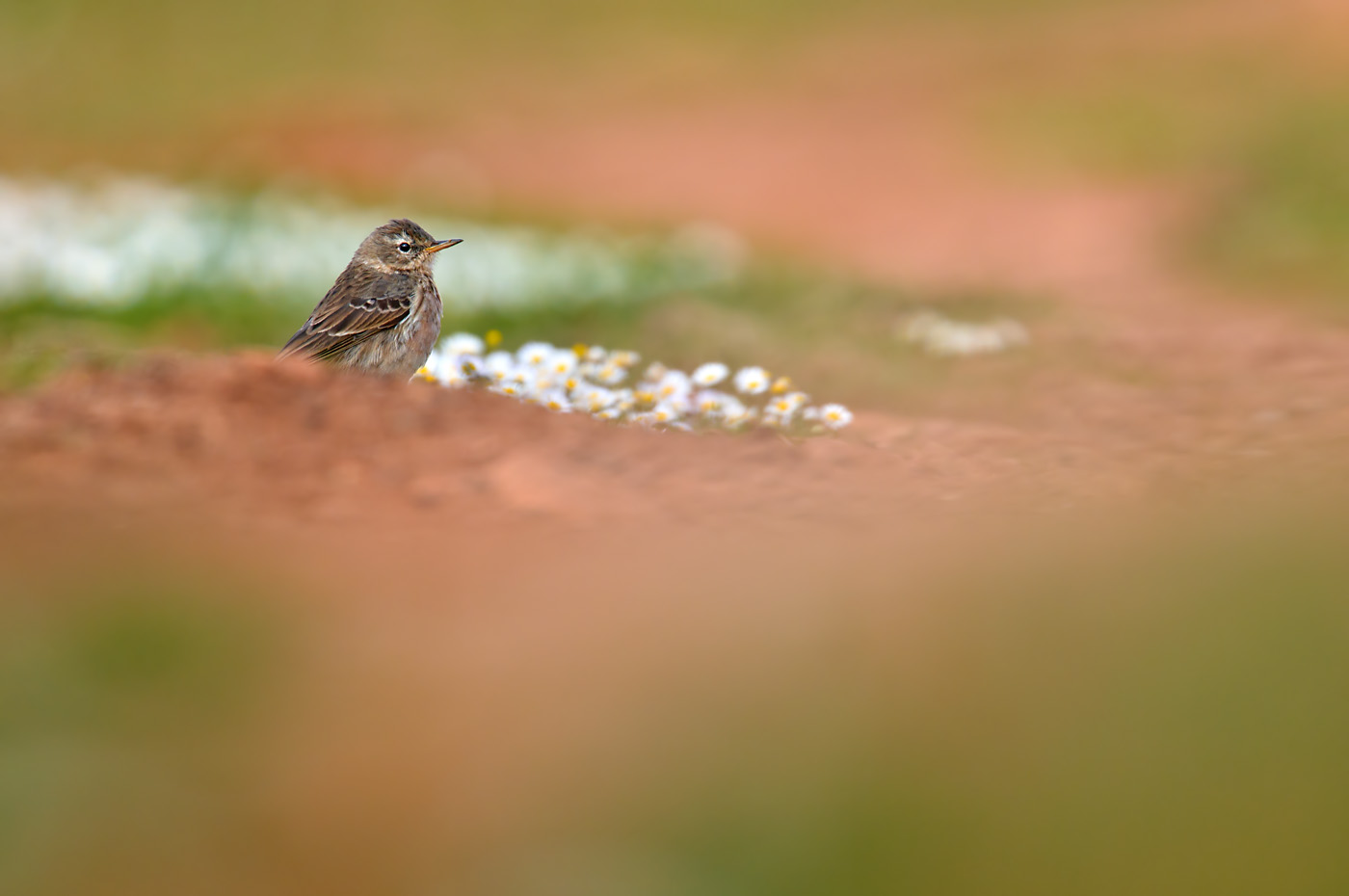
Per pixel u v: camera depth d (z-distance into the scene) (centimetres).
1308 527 753
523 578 828
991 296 2323
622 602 764
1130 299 2306
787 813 558
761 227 3322
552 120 4572
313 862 588
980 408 1477
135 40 5531
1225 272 2552
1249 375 1560
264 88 4928
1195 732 515
